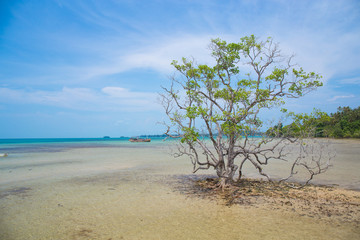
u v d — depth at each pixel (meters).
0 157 35.03
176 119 15.64
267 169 22.98
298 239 8.04
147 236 8.49
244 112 13.38
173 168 24.67
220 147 15.12
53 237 8.51
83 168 24.58
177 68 15.52
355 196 13.18
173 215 10.60
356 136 69.88
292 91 13.56
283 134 14.02
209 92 15.29
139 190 15.24
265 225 9.30
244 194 13.72
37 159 32.50
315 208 11.22
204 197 13.42
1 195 14.07
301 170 22.17
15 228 9.31
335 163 25.88
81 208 11.68
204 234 8.57
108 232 8.88
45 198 13.43
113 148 57.06
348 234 8.37
